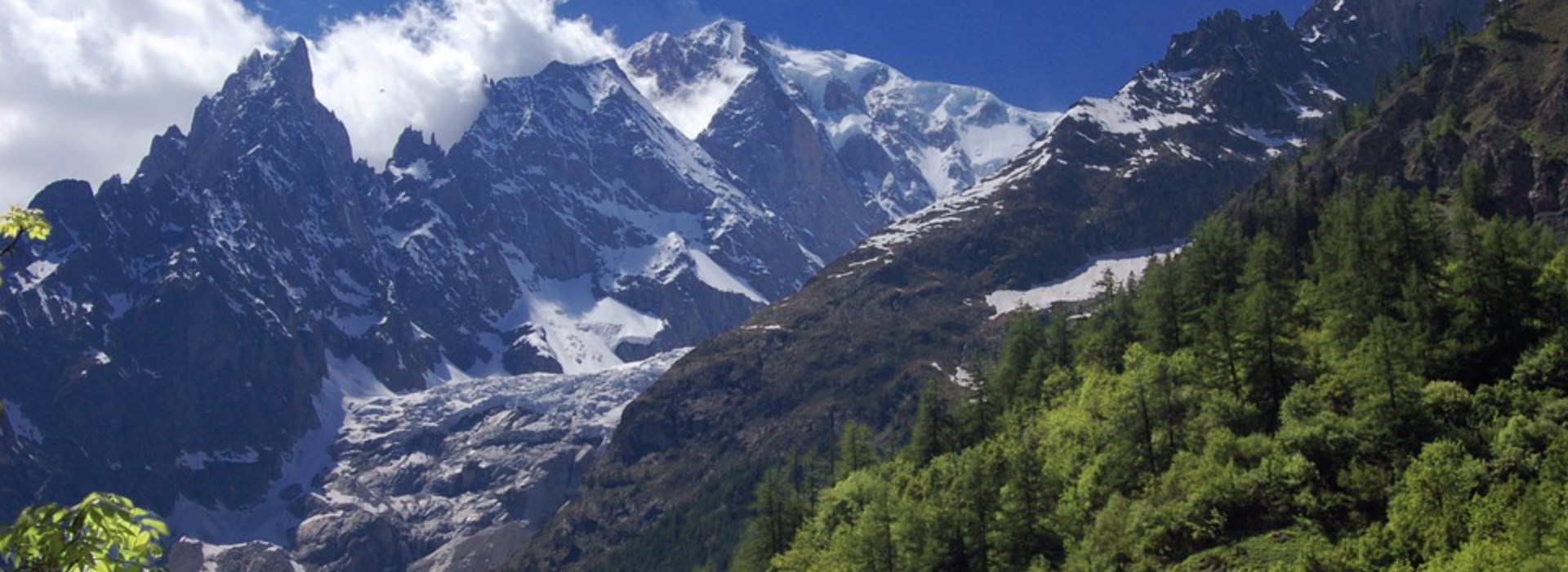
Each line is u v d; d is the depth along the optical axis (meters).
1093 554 135.00
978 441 185.38
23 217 37.59
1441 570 105.44
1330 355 151.50
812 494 198.75
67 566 32.94
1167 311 180.25
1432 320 153.00
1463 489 117.31
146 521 33.97
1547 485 114.88
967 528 150.00
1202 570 125.12
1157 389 148.75
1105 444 152.12
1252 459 135.50
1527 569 99.19
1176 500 134.12
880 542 154.12
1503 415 131.75
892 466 192.12
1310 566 117.19
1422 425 132.38
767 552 182.00
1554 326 144.50
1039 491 148.00
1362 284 164.00
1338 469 131.12
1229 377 151.50
